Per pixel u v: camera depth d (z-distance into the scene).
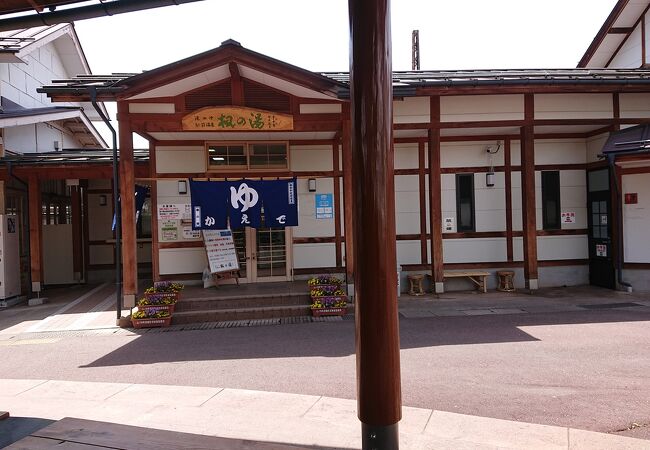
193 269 11.40
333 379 5.69
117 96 8.96
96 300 11.91
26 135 14.35
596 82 10.19
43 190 14.56
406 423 4.32
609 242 11.30
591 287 11.72
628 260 10.91
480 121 10.78
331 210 11.77
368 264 2.83
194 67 8.81
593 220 11.89
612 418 4.39
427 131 11.26
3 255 11.84
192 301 9.56
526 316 8.69
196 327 8.80
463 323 8.30
